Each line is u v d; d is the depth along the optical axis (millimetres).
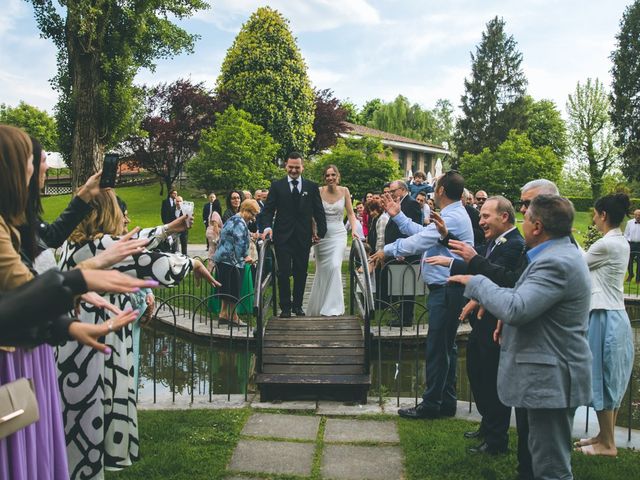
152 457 3914
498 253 4008
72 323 1856
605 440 4191
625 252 4117
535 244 3199
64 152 17672
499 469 3840
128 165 30578
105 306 2396
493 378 4020
